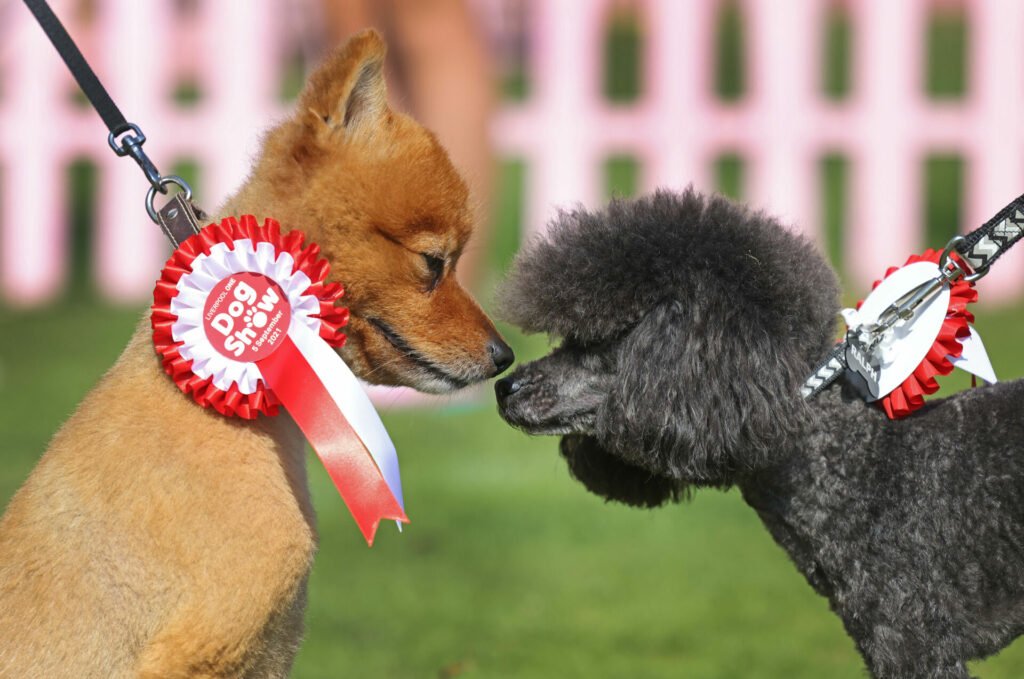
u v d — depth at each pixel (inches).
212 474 204.7
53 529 204.5
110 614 202.2
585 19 676.7
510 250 732.7
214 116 689.0
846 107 674.2
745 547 389.7
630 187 908.0
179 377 208.8
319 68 229.9
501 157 701.9
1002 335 582.9
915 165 677.3
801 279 229.1
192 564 201.2
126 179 713.0
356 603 343.6
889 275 227.9
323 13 544.4
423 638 322.0
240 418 211.0
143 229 714.8
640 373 227.9
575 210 256.4
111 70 690.8
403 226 227.0
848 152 679.1
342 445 212.2
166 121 693.3
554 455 480.1
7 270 730.2
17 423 488.1
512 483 445.7
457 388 239.1
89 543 203.2
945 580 215.2
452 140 533.6
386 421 521.7
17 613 201.3
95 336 631.8
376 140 227.9
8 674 199.0
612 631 325.4
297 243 217.2
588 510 420.2
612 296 229.3
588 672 300.7
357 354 234.7
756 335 223.1
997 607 217.0
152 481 203.6
